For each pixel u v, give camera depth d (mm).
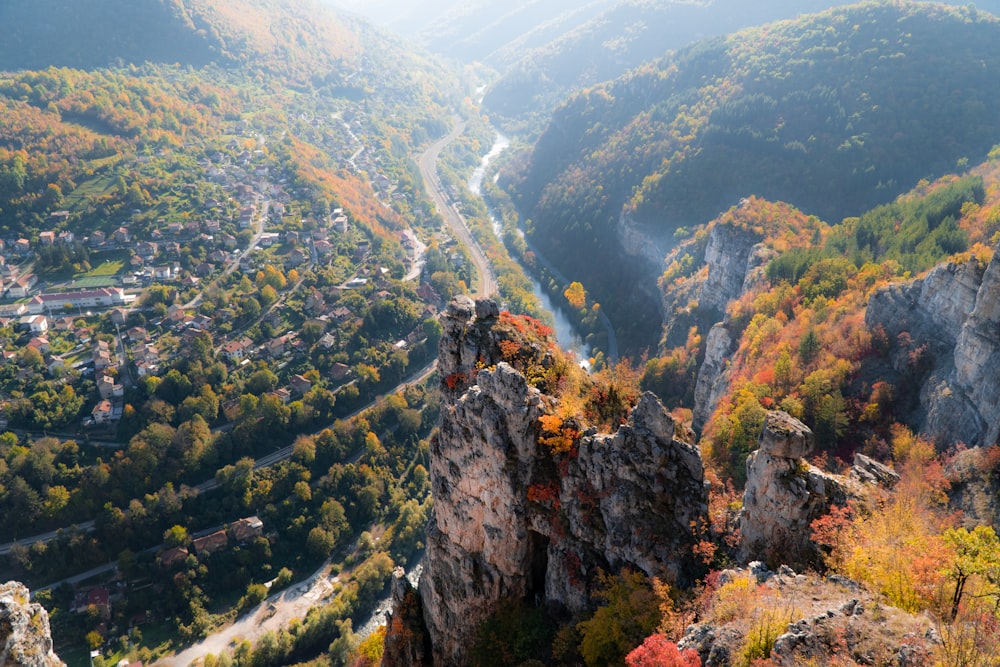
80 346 187500
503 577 53656
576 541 49094
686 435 50844
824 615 32406
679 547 45688
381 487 157625
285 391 177625
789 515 42781
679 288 189500
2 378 172125
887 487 48344
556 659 47688
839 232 147125
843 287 116125
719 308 167000
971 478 63781
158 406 164500
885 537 40219
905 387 86812
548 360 57188
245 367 185500
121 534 141125
